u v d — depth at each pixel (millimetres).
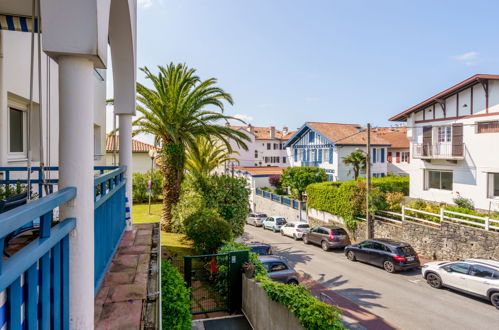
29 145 3078
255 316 8234
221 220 12242
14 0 4895
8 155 6258
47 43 2197
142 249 5305
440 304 11094
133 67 5902
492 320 9812
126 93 6047
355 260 16812
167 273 5938
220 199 14688
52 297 1981
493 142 18250
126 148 6434
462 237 15094
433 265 13008
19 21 5406
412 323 9703
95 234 3406
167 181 15430
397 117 23969
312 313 5797
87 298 2348
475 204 19172
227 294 9500
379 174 35906
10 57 5965
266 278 8328
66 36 2221
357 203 21156
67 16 2227
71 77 2293
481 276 11180
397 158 43406
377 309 10742
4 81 5773
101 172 6605
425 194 22250
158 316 3217
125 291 3680
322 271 15062
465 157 19609
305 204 28891
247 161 55062
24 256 1485
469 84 19078
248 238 23234
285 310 6566
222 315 9188
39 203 1604
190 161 18875
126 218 6637
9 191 4723
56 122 7855
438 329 9297
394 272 14750
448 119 20562
